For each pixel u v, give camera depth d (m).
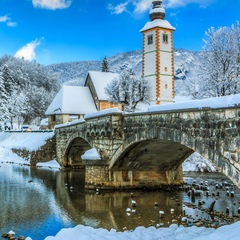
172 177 45.09
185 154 41.66
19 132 99.31
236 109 22.97
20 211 32.59
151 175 44.44
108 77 106.81
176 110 29.14
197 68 66.94
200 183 48.00
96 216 30.48
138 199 37.91
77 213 31.70
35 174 62.16
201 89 60.34
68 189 44.97
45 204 35.56
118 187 42.94
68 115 99.81
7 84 157.12
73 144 68.56
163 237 20.02
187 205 34.38
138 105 92.38
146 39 93.75
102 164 42.66
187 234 20.80
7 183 50.34
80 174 62.84
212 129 25.14
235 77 57.50
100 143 44.25
